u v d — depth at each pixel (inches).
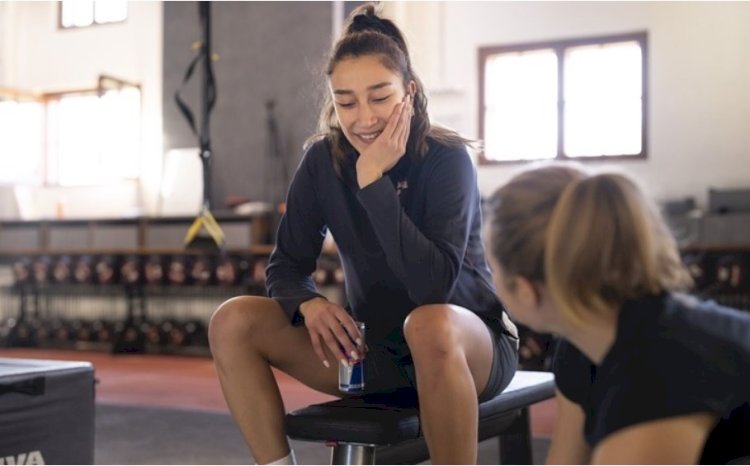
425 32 298.5
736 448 42.7
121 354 308.8
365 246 68.1
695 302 38.3
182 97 334.6
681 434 34.8
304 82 315.6
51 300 344.8
